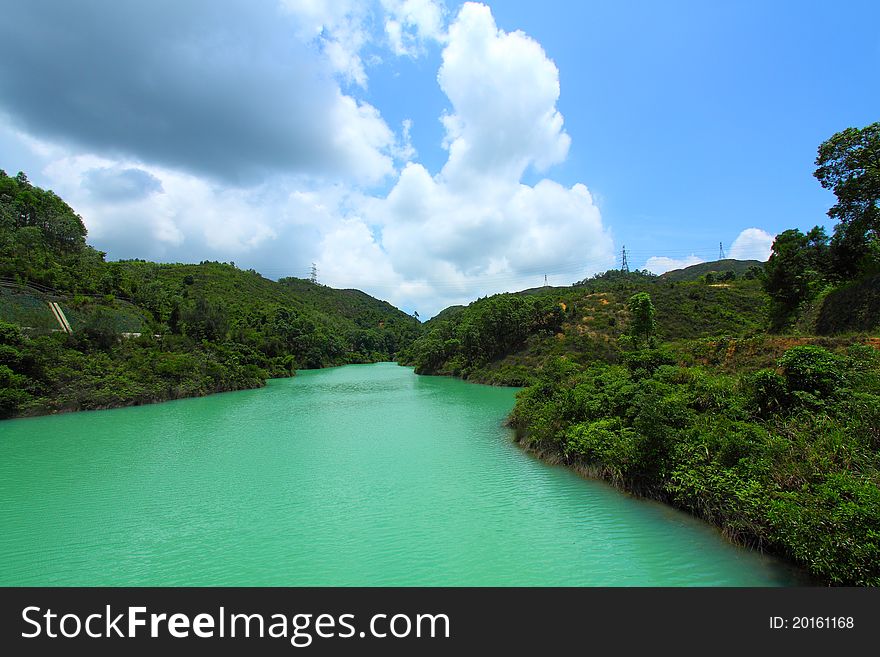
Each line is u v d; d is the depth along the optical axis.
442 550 10.93
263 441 23.31
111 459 19.70
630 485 14.55
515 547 10.98
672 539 11.14
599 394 19.98
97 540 11.72
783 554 9.80
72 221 78.31
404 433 25.23
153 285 72.88
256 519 13.03
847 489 9.08
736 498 10.90
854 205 28.84
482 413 32.50
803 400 13.60
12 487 15.98
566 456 18.12
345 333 132.88
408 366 108.38
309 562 10.45
